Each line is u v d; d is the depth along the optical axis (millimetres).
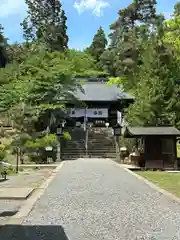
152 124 28766
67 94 38719
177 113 28891
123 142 34219
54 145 31984
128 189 13883
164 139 24531
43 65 37500
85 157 36188
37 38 60469
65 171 21766
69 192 13125
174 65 30922
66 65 38625
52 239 6719
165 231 7281
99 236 6879
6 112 34000
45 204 10664
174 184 15742
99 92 49656
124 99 47438
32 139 30500
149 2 60469
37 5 62406
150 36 40125
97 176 18828
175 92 29453
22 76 37219
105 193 12828
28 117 31906
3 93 34469
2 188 14227
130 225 7828
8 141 30094
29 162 29906
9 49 52688
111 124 49188
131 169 24266
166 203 10719
